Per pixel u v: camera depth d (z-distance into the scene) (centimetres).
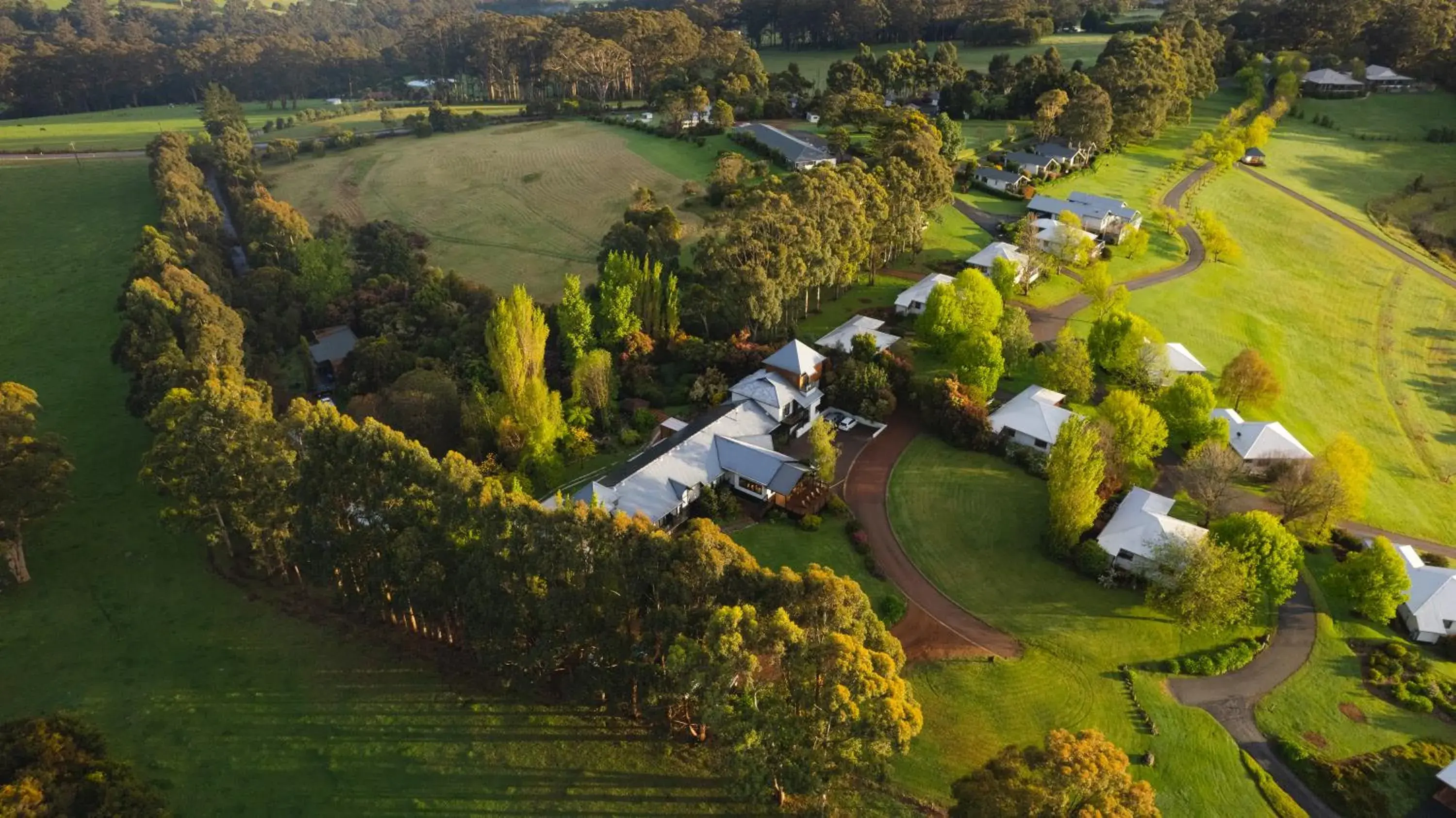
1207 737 5922
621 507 7644
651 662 5516
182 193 15225
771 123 19612
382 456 6231
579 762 5578
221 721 5925
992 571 7512
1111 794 4162
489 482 6106
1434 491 9219
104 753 4959
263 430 6969
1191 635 6844
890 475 8819
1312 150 19212
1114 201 14912
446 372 10275
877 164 14138
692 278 11988
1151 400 9719
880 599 7119
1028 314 12162
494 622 5741
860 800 5312
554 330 11475
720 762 5572
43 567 7656
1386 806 5491
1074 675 6406
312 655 6506
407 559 5912
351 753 5666
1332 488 7738
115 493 8769
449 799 5341
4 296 13500
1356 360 11706
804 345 9850
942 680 6328
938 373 10269
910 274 13050
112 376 11188
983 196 16188
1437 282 13862
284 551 7056
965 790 4488
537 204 16325
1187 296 12838
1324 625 7075
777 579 5300
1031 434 9025
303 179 18412
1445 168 18262
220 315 10506
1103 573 7381
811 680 4844
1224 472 7925
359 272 13688
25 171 19125
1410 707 6272
